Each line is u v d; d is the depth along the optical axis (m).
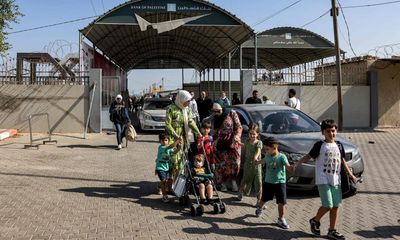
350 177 5.50
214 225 6.02
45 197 7.43
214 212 6.60
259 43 26.77
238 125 7.65
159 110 19.69
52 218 6.21
